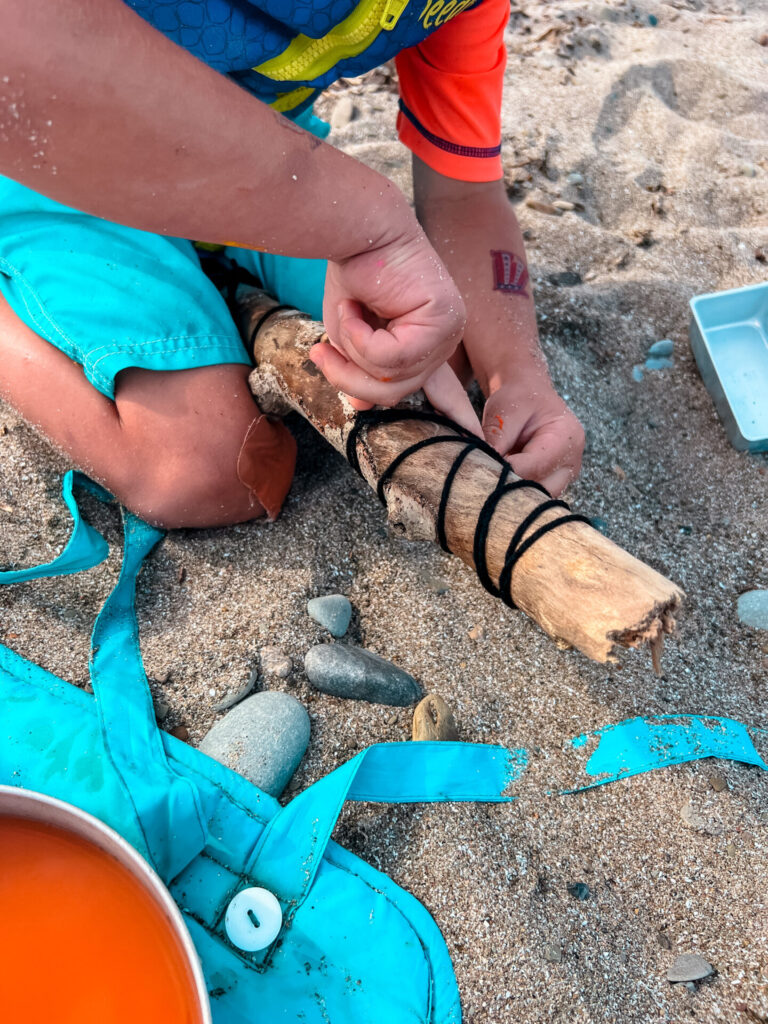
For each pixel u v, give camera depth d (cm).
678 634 55
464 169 59
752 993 41
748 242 79
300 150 30
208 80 27
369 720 49
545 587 35
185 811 43
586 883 44
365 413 44
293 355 50
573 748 49
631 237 79
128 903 36
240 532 56
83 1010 34
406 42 49
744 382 69
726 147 88
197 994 32
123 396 52
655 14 107
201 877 42
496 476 40
